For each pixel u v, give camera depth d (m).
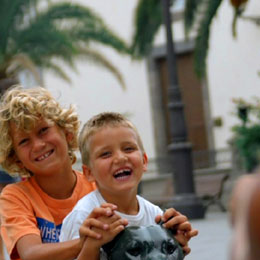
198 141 24.23
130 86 25.81
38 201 3.05
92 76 26.34
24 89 3.15
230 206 1.36
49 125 3.02
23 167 3.15
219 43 23.53
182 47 24.77
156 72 25.44
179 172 15.00
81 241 2.32
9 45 20.08
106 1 26.06
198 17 16.58
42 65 21.77
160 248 2.24
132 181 2.49
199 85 24.33
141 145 2.59
